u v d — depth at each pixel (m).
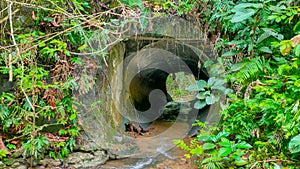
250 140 2.79
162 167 3.38
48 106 2.88
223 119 3.11
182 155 3.77
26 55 2.58
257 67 2.50
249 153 2.64
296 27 2.27
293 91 2.15
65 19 2.96
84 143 3.39
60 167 3.09
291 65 2.20
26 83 2.58
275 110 2.28
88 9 3.28
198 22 3.50
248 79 2.66
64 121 3.09
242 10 2.33
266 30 2.44
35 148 2.85
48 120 3.19
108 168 3.28
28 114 2.84
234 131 2.75
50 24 3.03
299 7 2.43
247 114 2.67
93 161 3.30
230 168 2.46
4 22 2.82
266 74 2.62
